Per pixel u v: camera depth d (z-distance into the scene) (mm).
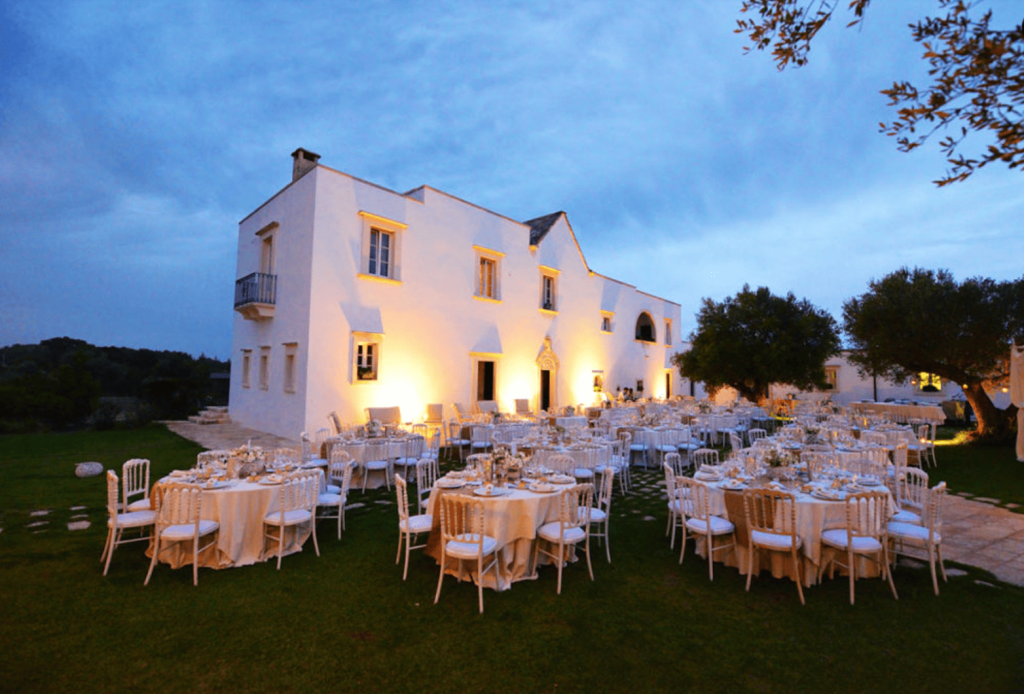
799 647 3842
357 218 14305
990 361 12945
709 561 5238
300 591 4793
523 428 12734
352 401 14023
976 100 1886
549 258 21203
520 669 3533
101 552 5727
